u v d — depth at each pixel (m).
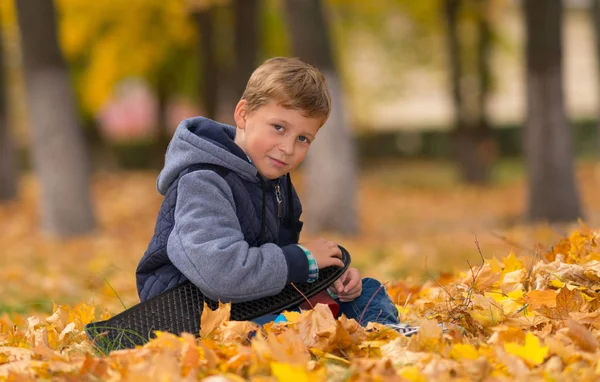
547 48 13.50
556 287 4.21
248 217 3.49
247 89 3.54
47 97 13.18
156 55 24.45
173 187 3.47
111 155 35.59
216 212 3.34
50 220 13.34
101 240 12.34
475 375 3.00
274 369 2.85
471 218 18.23
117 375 3.05
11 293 7.56
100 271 8.95
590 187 23.92
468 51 26.72
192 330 3.42
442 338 3.36
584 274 4.27
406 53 30.36
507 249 8.64
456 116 27.11
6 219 16.23
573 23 53.69
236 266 3.27
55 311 4.71
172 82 30.16
